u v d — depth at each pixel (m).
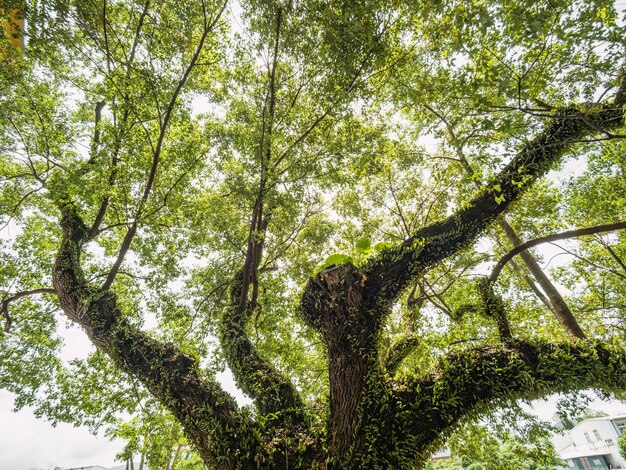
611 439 29.17
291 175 6.41
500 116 3.70
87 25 5.17
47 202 8.27
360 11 5.30
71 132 6.70
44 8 4.64
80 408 7.46
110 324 5.25
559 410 4.36
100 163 5.17
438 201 9.15
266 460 3.61
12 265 8.43
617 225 4.48
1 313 7.36
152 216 6.57
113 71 5.35
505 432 7.55
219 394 4.42
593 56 3.86
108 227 6.52
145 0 5.27
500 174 4.75
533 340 4.05
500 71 3.50
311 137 6.72
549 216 9.80
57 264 5.95
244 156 6.21
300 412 4.36
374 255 4.98
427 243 4.55
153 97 5.54
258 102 6.22
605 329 9.53
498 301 4.77
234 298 6.59
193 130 6.79
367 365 3.90
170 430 7.71
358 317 4.16
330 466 3.39
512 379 3.66
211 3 5.68
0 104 5.63
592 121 3.88
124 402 7.10
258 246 7.01
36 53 5.09
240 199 7.27
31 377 8.05
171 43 5.74
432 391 3.71
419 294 8.13
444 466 21.95
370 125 7.18
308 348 8.77
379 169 7.00
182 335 7.70
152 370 4.69
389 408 3.62
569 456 29.42
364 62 5.91
